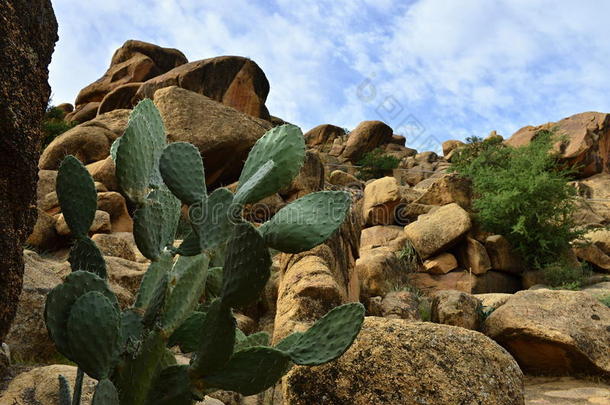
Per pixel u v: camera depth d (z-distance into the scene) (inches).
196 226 83.9
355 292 378.0
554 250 637.3
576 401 248.1
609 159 1245.7
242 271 70.5
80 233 89.6
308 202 84.2
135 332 83.6
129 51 1523.1
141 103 98.0
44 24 127.1
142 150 88.0
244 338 99.9
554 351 303.6
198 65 1019.3
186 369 80.0
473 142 1243.2
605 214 973.8
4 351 162.9
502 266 608.7
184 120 695.7
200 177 85.4
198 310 99.0
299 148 90.8
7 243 120.2
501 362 164.4
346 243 373.4
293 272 275.4
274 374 79.7
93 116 1360.7
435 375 155.3
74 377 146.6
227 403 189.8
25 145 117.3
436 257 593.6
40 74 125.1
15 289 127.6
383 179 724.0
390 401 150.6
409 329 165.9
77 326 74.9
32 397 139.6
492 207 639.1
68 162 89.7
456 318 350.9
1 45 109.3
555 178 665.0
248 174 91.1
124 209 510.9
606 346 299.9
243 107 1041.5
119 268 295.9
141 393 79.4
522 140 1342.3
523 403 161.0
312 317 235.3
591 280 598.9
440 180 705.0
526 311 323.0
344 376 154.4
